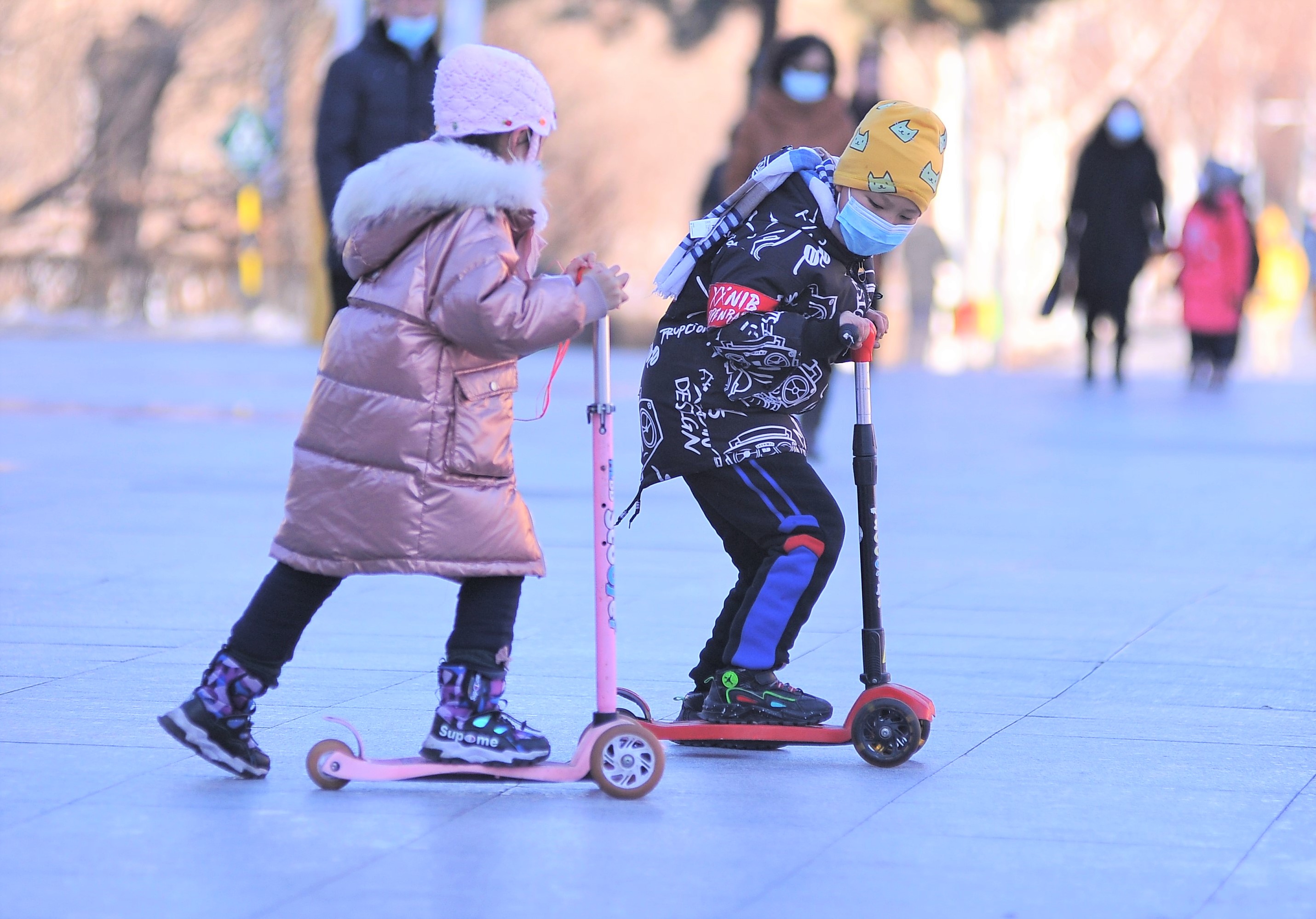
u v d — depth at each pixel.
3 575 22.45
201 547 24.77
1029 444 40.44
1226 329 61.09
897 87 118.00
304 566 13.36
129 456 35.12
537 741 13.65
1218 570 24.12
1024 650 18.92
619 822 12.73
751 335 14.24
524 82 13.66
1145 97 156.88
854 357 14.69
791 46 29.06
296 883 11.29
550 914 10.78
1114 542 26.55
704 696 15.51
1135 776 14.07
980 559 24.98
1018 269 122.62
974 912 10.89
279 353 69.62
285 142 106.31
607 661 13.65
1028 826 12.70
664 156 123.06
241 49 111.62
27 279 102.06
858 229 14.23
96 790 13.33
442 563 13.27
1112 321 59.53
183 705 13.51
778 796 13.49
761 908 10.91
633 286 119.81
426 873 11.52
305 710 15.88
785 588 14.73
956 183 112.19
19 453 35.31
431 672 17.47
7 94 111.44
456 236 13.13
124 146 109.19
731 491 14.82
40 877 11.35
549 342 13.18
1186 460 37.47
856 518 28.88
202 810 12.85
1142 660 18.45
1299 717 16.03
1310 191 181.25
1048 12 90.38
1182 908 11.01
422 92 26.09
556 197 123.50
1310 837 12.47
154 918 10.65
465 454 13.29
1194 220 61.16
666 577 23.25
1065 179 141.38
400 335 13.18
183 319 101.00
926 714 14.34
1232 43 170.25
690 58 113.56
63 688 16.55
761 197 14.64
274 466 33.88
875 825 12.70
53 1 111.50
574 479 32.91
